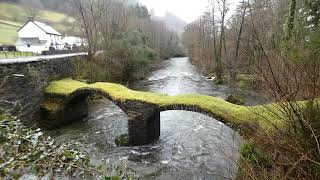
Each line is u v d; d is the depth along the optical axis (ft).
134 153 38.93
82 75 73.67
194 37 165.07
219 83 86.84
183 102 37.11
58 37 168.04
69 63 70.08
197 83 90.53
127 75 95.30
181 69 135.33
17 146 15.94
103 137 45.32
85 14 92.89
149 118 40.73
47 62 56.18
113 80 87.45
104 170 15.48
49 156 16.15
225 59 79.92
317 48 19.83
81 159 16.66
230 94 62.54
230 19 89.86
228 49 92.63
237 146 29.89
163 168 34.42
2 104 39.27
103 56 88.99
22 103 44.88
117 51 91.40
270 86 12.20
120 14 111.45
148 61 102.99
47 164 15.23
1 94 39.50
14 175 13.80
